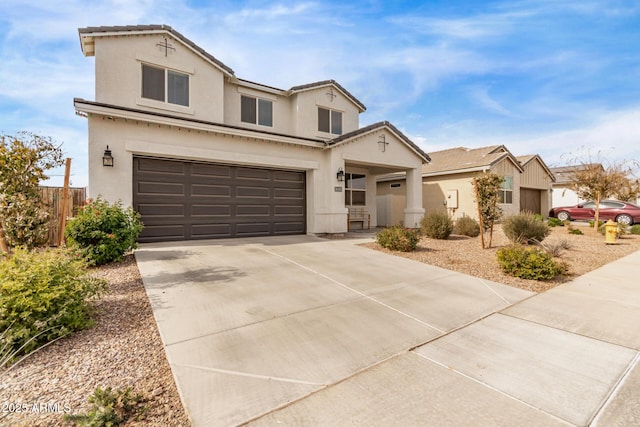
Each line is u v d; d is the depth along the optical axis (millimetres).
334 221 12117
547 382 2770
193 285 5297
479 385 2717
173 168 9383
